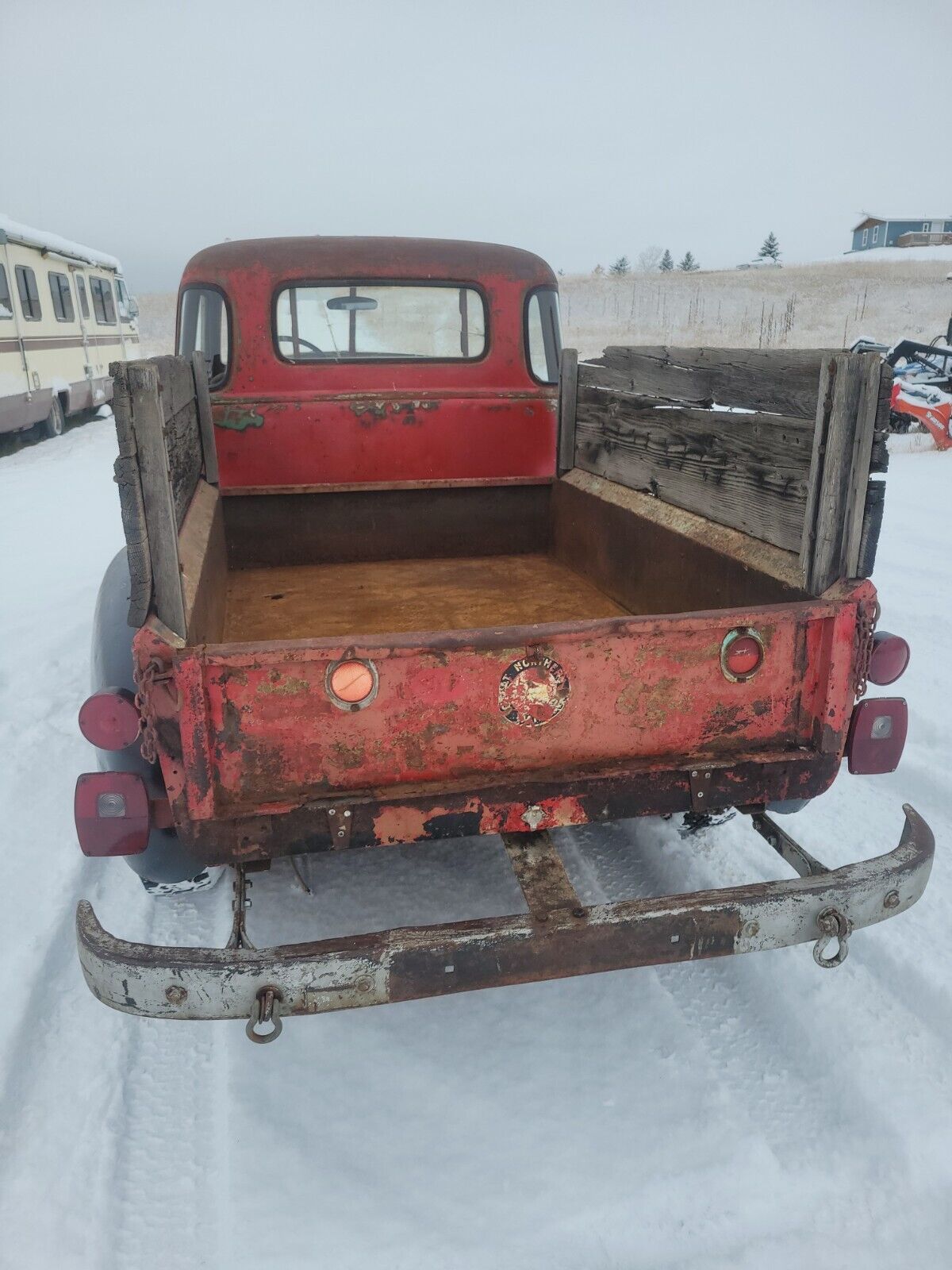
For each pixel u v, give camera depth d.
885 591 5.92
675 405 3.19
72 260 16.53
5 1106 2.21
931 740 3.90
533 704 2.12
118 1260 1.88
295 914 2.99
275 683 1.97
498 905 3.06
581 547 4.09
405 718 2.06
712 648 2.17
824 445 2.21
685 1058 2.40
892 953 2.65
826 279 51.88
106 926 2.86
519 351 4.32
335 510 4.30
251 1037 1.88
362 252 4.03
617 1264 1.87
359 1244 1.92
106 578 2.79
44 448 14.38
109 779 2.03
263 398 4.10
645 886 3.10
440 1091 2.32
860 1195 2.00
